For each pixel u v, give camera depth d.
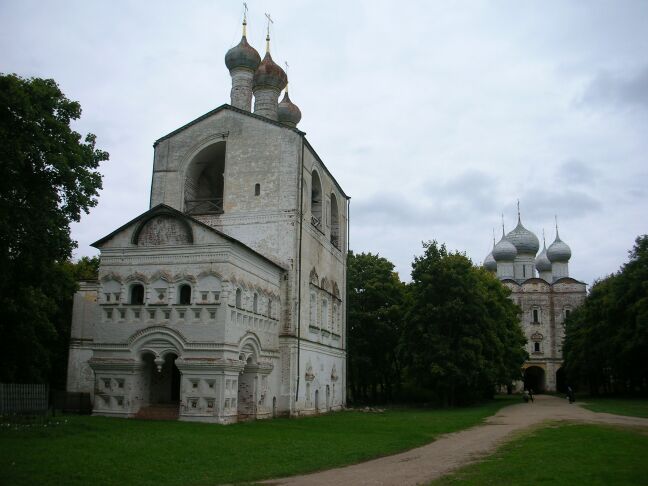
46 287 33.56
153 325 31.88
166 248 32.66
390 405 60.47
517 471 16.64
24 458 16.69
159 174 43.44
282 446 21.92
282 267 39.62
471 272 57.78
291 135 41.38
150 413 31.45
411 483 15.54
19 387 25.05
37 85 27.31
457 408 54.34
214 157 45.41
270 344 37.44
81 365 39.78
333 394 48.50
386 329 64.44
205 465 17.58
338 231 52.62
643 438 23.61
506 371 64.25
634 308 57.72
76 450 18.30
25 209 26.86
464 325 55.75
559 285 101.88
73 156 27.88
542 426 31.38
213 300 31.47
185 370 30.75
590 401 61.97
